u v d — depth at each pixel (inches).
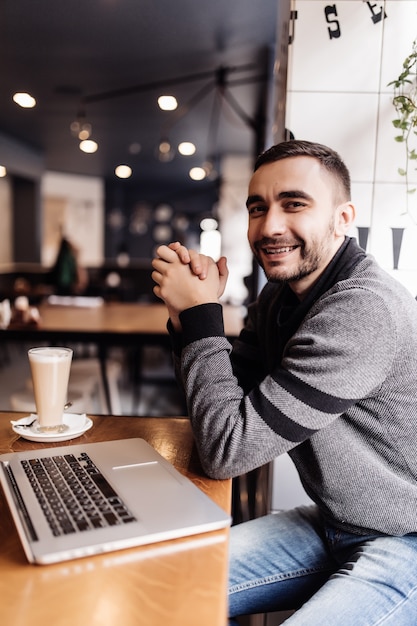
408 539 42.6
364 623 35.8
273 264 44.4
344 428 43.0
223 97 208.4
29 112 247.1
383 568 39.6
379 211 65.2
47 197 474.0
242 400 40.3
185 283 43.9
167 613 23.2
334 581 39.3
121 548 28.2
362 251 46.7
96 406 144.4
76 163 394.9
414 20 62.4
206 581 25.7
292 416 38.3
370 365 39.4
